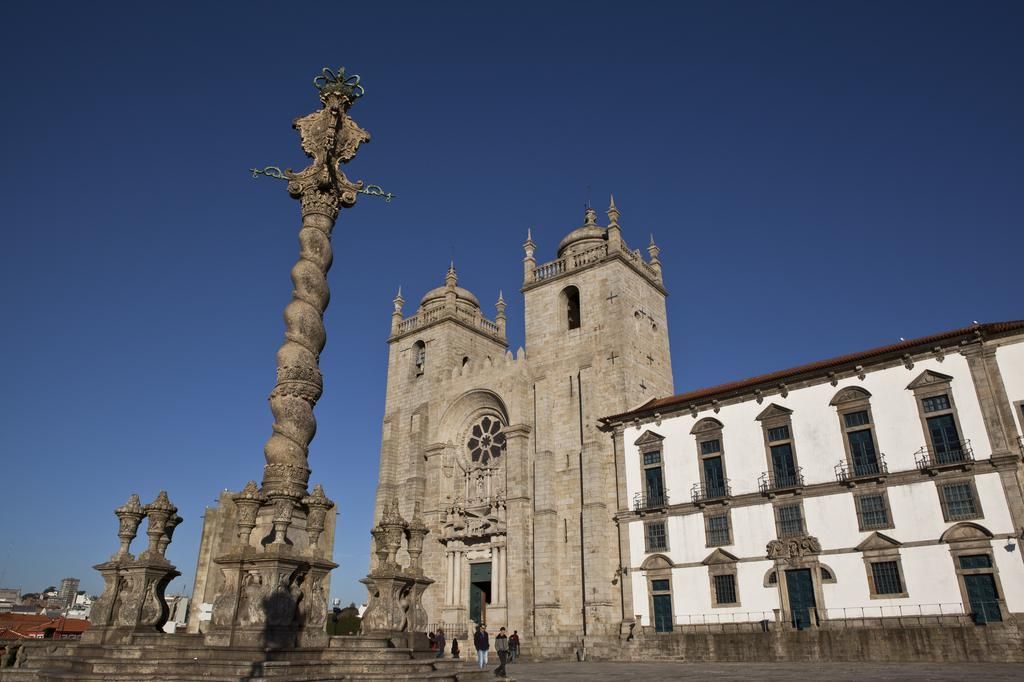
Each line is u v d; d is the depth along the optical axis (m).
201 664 15.68
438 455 55.56
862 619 32.94
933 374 34.16
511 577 46.75
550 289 55.69
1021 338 32.31
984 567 30.53
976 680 19.64
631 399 48.72
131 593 21.23
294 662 16.11
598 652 38.62
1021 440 31.12
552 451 49.62
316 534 20.39
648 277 55.66
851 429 36.09
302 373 22.06
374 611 22.59
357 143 26.23
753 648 32.38
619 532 43.22
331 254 24.42
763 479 38.25
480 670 20.25
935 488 32.69
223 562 18.86
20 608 125.69
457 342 61.19
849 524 34.66
